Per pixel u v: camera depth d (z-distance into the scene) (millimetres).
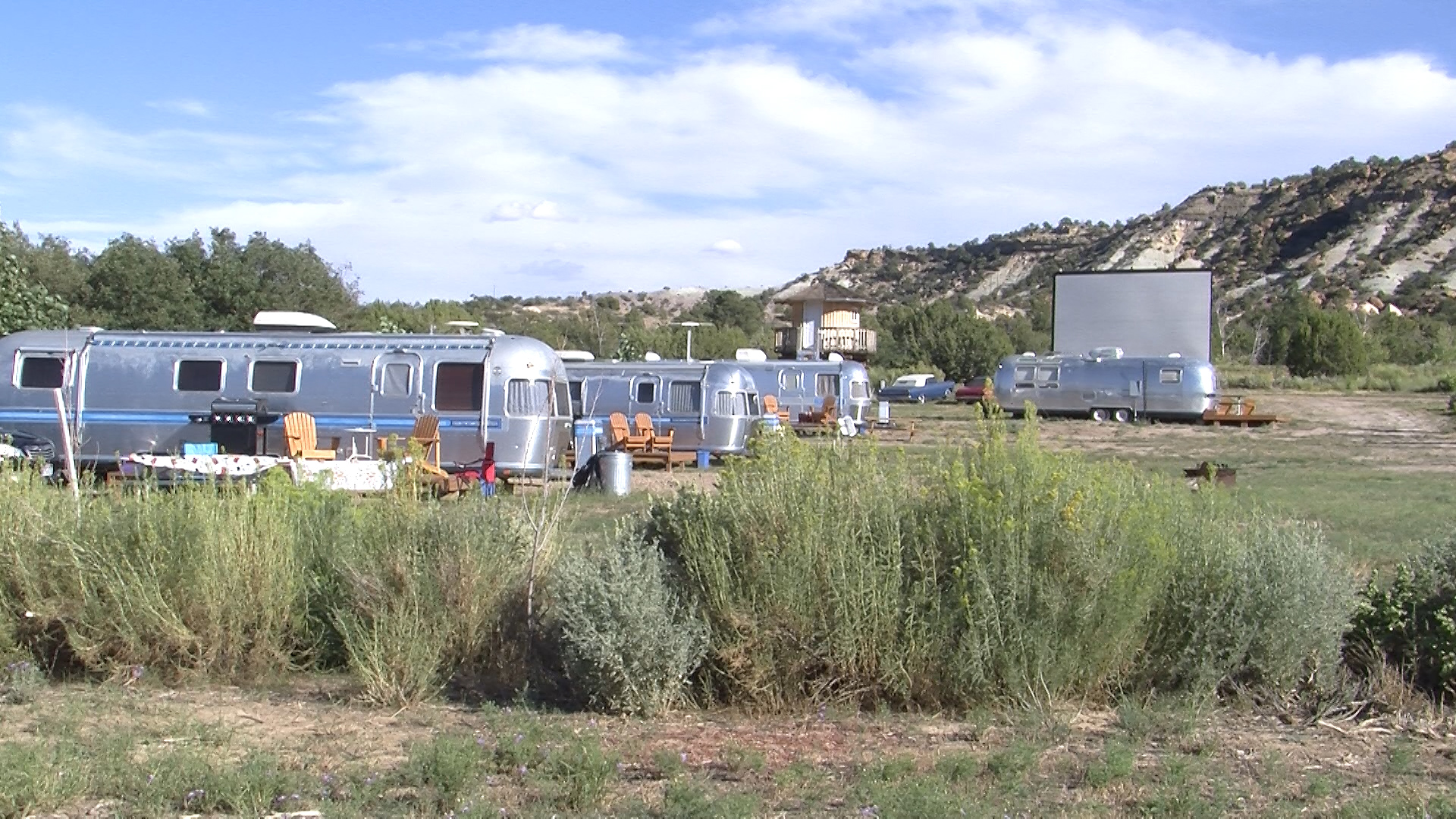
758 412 27031
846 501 7602
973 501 7309
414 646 7383
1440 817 5379
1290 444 31875
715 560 7230
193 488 8625
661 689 7078
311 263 42781
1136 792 5715
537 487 19641
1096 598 7090
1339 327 65250
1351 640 7770
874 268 165500
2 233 23953
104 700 7234
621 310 111438
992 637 7051
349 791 5527
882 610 7137
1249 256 133000
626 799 5590
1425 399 51125
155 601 7738
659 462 24734
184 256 40594
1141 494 8008
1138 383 41812
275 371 20797
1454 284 110750
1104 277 50938
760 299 119438
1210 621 7289
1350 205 134250
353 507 9062
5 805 5281
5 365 21062
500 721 6746
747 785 5805
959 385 61531
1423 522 14688
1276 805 5590
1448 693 7383
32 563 7945
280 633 8008
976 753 6316
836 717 6996
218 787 5477
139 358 21016
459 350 20625
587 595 7195
